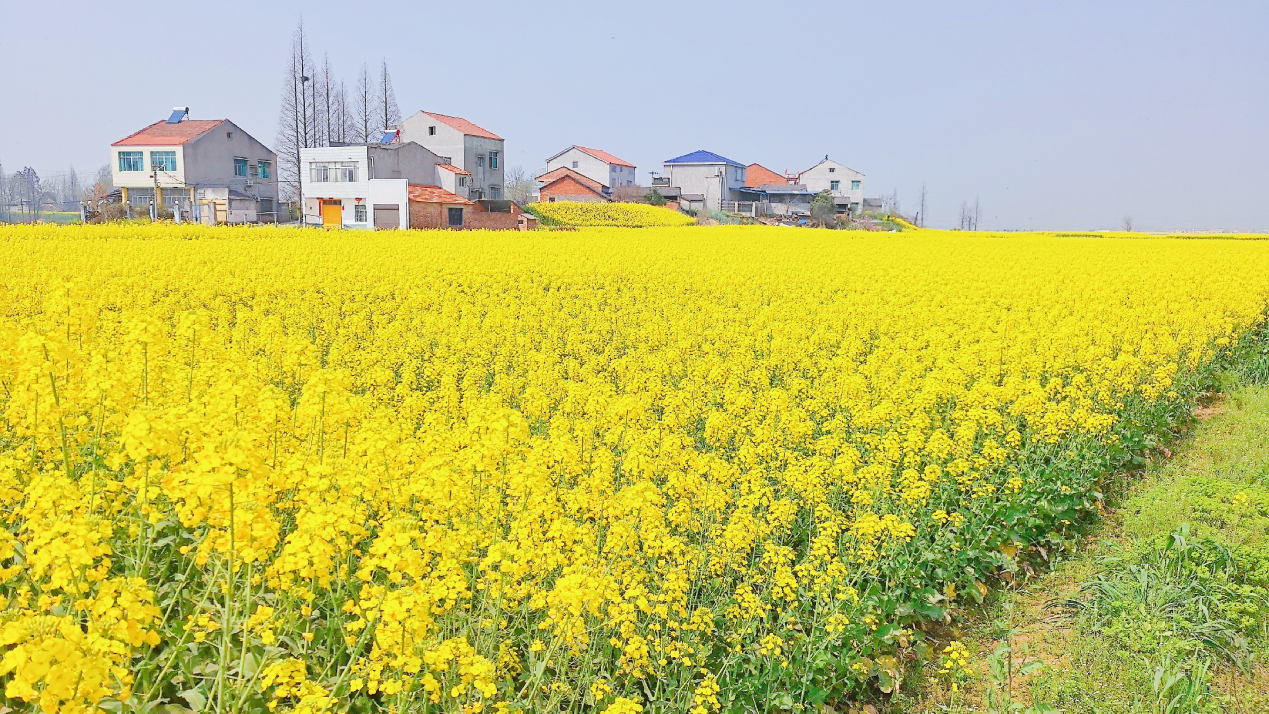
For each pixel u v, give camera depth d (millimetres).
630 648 5191
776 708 5734
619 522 6191
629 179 115438
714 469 7605
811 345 14945
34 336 5992
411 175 66062
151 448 4770
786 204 113250
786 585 6109
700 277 25188
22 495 5230
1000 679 6020
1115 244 41031
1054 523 8773
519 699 5074
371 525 5965
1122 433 10805
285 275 22578
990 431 10031
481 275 24094
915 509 7840
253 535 4387
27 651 3141
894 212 131625
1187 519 8164
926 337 15773
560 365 13758
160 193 65875
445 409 10086
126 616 3818
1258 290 21219
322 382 6684
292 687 4328
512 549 5281
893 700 6203
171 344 10812
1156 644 6309
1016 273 26656
